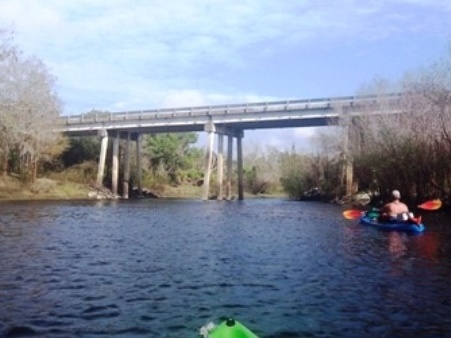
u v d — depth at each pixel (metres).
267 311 9.96
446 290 11.70
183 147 110.19
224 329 6.84
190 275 13.57
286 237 23.16
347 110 57.44
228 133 77.19
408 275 13.58
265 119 66.50
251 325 9.06
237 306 10.32
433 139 39.03
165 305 10.38
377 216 30.06
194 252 18.06
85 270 14.22
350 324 9.11
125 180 81.25
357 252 18.06
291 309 10.10
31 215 35.97
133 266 14.95
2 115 56.88
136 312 9.83
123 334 8.52
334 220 33.59
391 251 18.27
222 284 12.42
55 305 10.28
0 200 59.09
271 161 115.25
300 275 13.60
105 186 84.75
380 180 50.22
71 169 81.69
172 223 31.41
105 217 35.97
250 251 18.39
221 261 15.99
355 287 12.09
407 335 8.51
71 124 79.94
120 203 60.53
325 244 20.45
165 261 15.94
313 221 32.91
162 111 74.06
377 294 11.34
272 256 17.11
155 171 100.31
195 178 107.38
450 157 38.94
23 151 61.84
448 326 8.97
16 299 10.74
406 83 44.06
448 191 41.34
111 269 14.41
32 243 20.27
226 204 61.44
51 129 64.56
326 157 72.31
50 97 64.06
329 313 9.80
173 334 8.55
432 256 17.00
